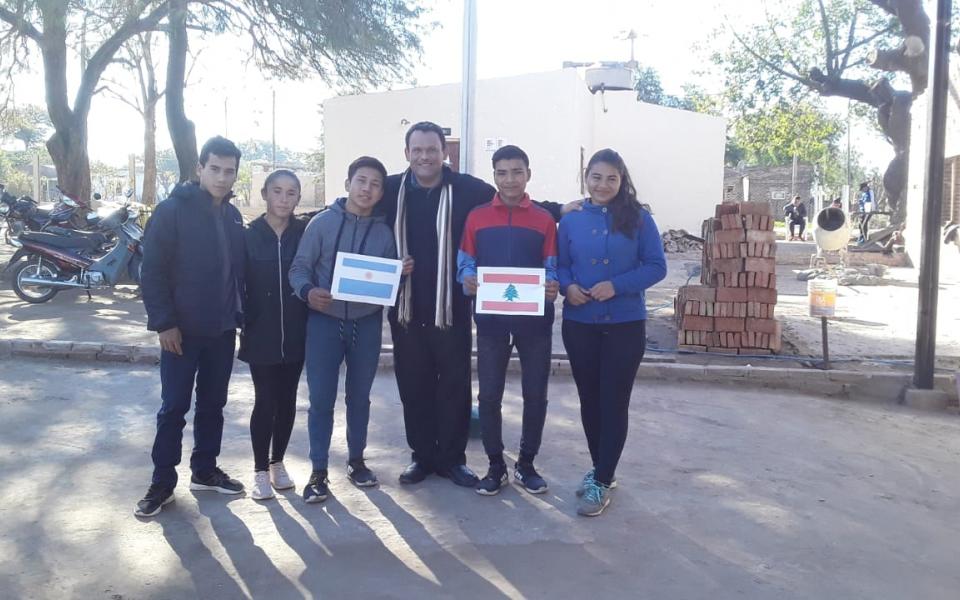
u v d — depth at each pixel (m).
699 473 5.46
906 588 3.95
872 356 8.90
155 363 8.44
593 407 4.98
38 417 6.52
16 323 10.29
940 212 7.50
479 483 5.07
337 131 23.12
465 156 6.77
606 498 4.79
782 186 55.84
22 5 13.78
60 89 15.14
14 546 4.24
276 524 4.57
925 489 5.30
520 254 4.84
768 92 30.14
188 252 4.52
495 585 3.91
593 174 4.77
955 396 7.52
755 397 7.64
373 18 15.96
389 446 6.00
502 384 5.00
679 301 9.87
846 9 28.34
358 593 3.83
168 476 4.68
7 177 43.25
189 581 3.92
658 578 4.00
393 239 4.96
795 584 3.96
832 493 5.16
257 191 48.69
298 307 4.90
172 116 14.76
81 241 11.89
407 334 5.03
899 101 22.98
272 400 4.93
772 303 8.86
